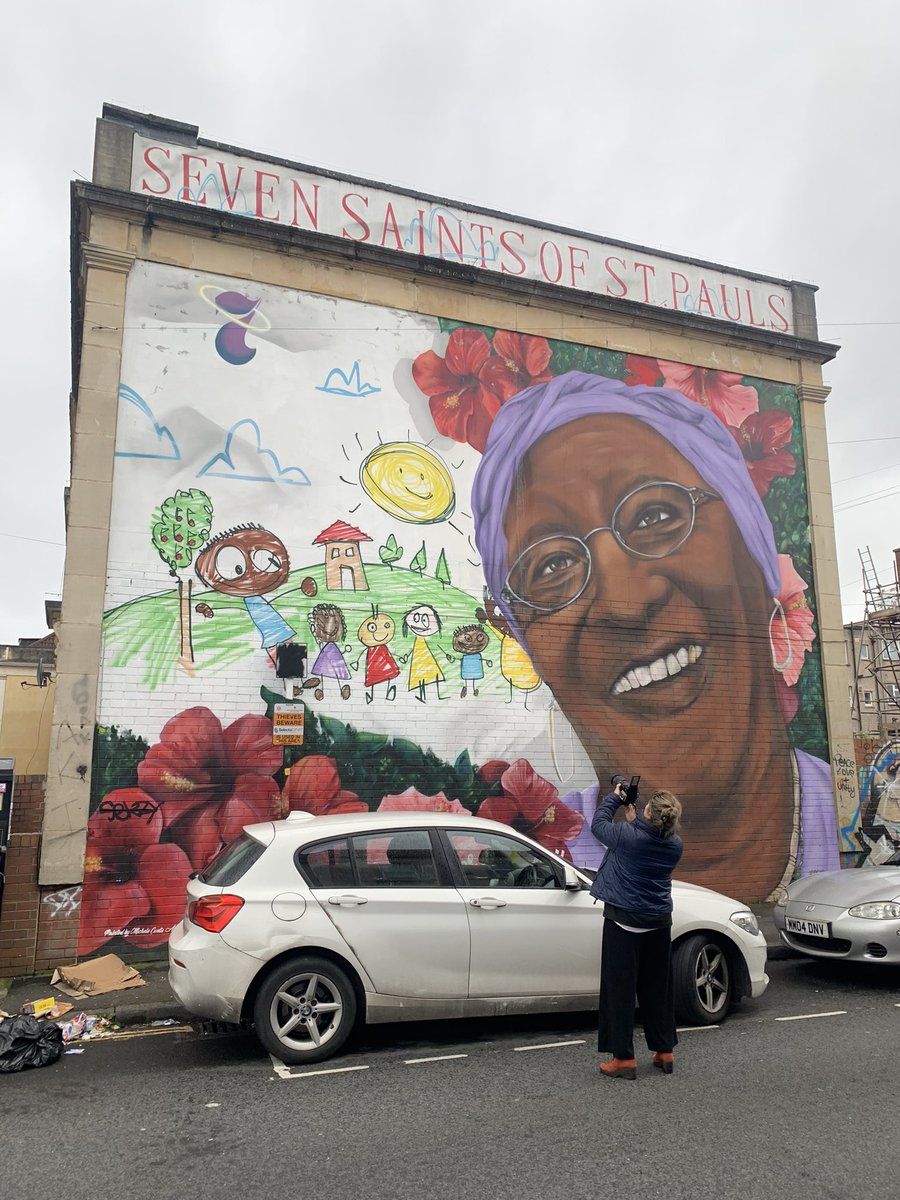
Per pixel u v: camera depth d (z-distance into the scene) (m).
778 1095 4.57
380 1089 4.71
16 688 19.27
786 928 7.68
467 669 9.84
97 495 8.59
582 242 11.73
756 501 11.95
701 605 11.25
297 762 8.90
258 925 5.12
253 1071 5.04
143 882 8.05
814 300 13.16
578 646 10.44
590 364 11.32
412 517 9.94
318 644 9.23
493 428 10.57
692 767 10.70
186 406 9.16
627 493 11.15
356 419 9.91
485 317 10.84
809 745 11.46
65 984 7.04
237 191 9.98
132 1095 4.67
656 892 4.95
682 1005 5.91
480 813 9.55
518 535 10.42
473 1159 3.81
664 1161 3.77
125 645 8.44
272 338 9.70
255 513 9.23
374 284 10.34
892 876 7.58
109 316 9.02
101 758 8.16
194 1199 3.47
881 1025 6.00
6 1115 4.40
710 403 11.97
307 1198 3.47
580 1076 4.89
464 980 5.41
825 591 12.02
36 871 7.76
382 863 5.55
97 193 9.07
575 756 10.13
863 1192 3.49
